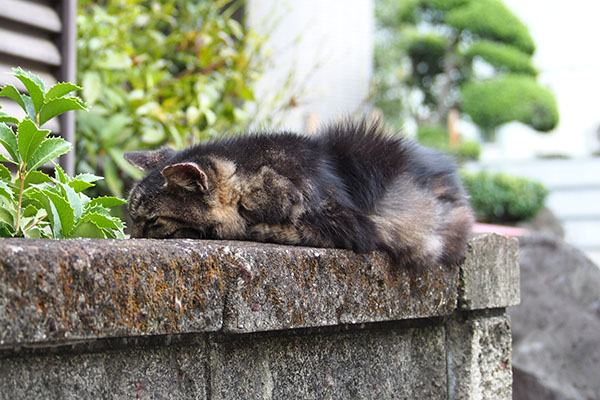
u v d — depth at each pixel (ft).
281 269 7.82
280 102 23.27
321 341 8.74
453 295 10.31
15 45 11.06
